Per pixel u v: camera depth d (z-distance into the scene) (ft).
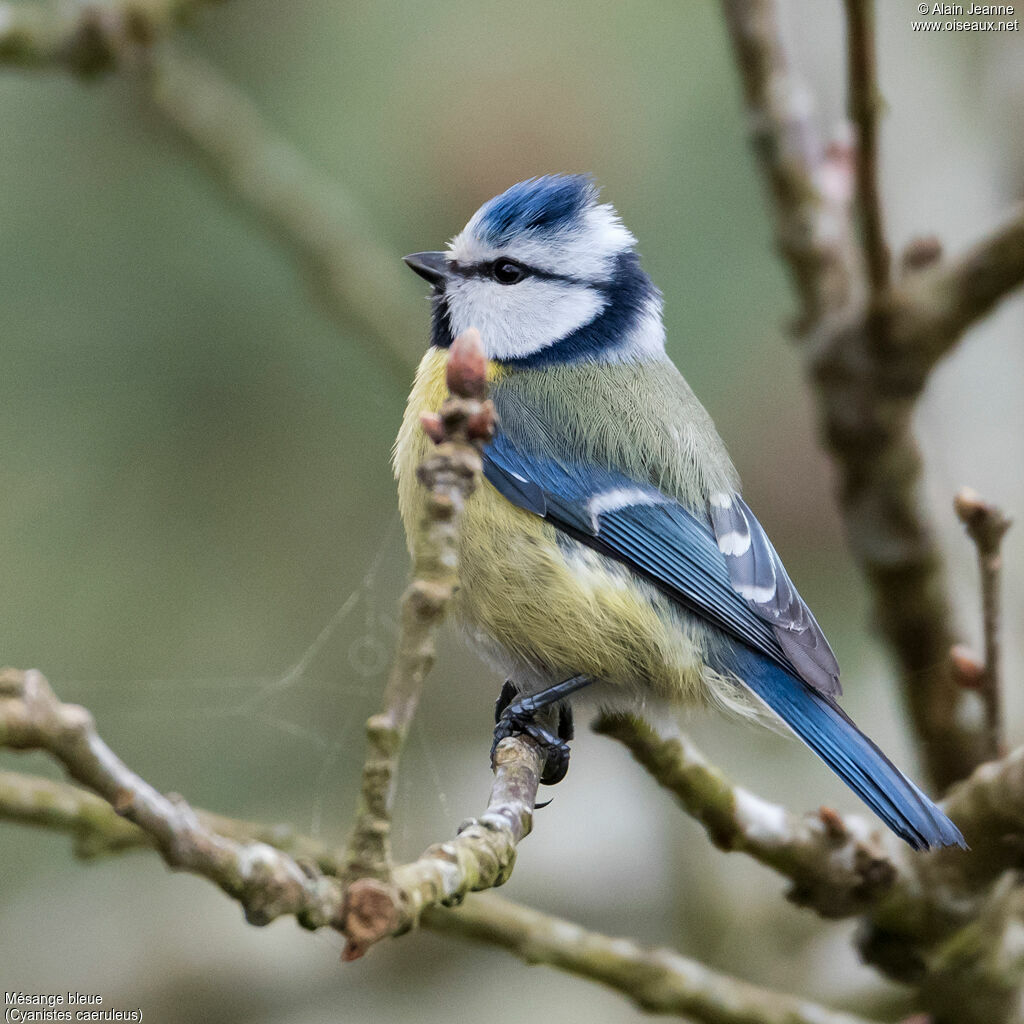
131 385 31.04
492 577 23.88
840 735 22.52
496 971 30.07
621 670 23.56
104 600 30.45
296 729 30.58
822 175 24.00
